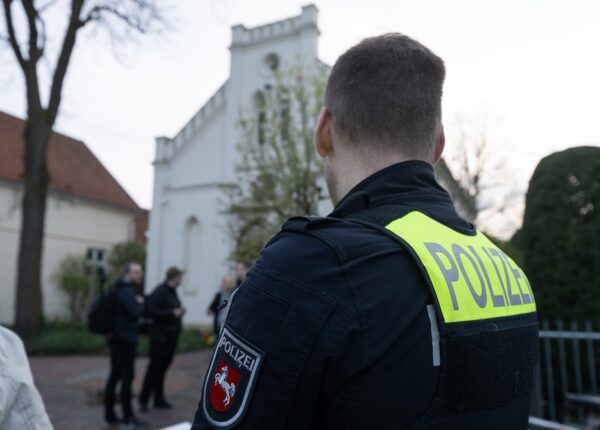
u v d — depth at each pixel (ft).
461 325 2.73
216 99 54.03
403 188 3.23
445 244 3.05
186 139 55.11
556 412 15.60
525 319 3.37
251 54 52.60
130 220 75.72
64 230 64.28
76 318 61.00
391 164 3.28
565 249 16.25
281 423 2.48
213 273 50.67
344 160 3.43
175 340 20.21
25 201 36.83
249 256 34.12
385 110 3.28
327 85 3.63
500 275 3.35
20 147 63.98
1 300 56.24
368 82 3.32
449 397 2.58
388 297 2.61
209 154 53.72
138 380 26.66
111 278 58.54
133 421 17.22
